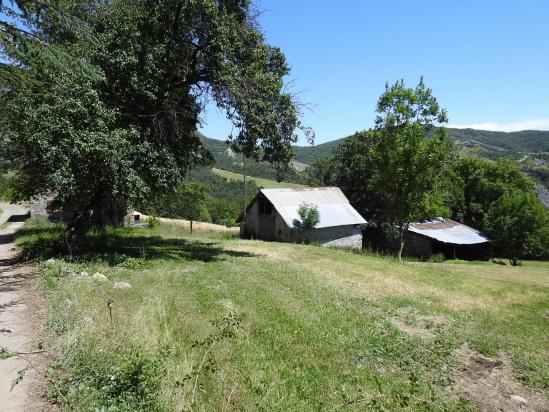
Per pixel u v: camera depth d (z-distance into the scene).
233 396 5.59
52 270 12.16
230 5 18.55
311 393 6.25
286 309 10.82
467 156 52.41
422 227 40.09
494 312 12.88
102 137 13.33
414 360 8.31
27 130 13.01
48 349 6.18
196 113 19.80
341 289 14.41
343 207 38.12
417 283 16.78
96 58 14.62
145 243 22.39
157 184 15.92
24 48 9.62
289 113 19.44
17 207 52.81
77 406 4.45
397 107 25.86
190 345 7.25
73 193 13.26
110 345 6.29
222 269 15.80
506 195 45.06
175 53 17.42
